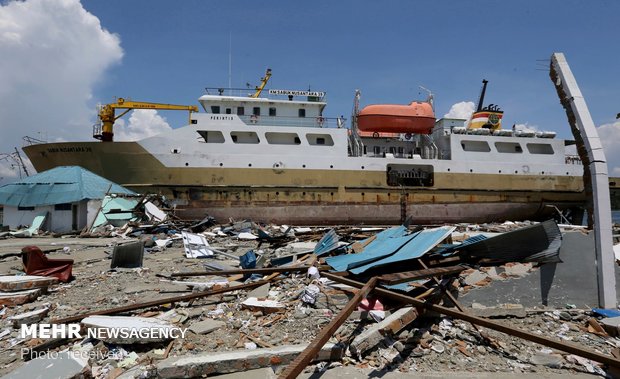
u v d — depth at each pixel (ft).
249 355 12.55
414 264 21.30
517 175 85.56
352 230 53.93
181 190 71.92
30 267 24.81
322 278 22.16
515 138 87.81
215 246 45.29
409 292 18.39
